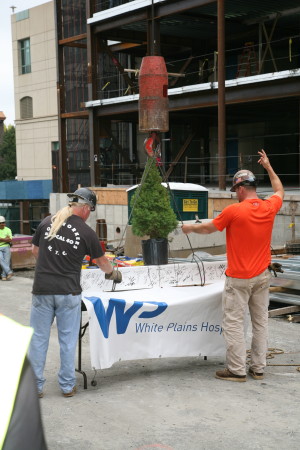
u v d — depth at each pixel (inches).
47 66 1472.7
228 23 917.8
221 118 680.4
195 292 235.5
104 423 181.0
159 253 249.4
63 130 967.6
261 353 223.0
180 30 967.0
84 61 1246.9
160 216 249.4
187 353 231.1
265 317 223.0
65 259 198.4
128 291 233.6
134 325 218.4
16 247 587.2
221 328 237.6
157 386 216.2
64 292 198.8
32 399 51.4
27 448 49.4
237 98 715.4
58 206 931.3
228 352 221.6
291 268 329.4
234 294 216.1
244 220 209.6
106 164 1125.7
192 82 1070.4
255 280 215.0
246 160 1166.3
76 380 225.5
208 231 219.8
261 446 163.8
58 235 198.2
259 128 1157.7
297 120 1125.7
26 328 55.6
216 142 1186.6
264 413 188.5
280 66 1006.4
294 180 1113.4
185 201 492.7
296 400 200.7
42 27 1475.1
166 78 268.5
